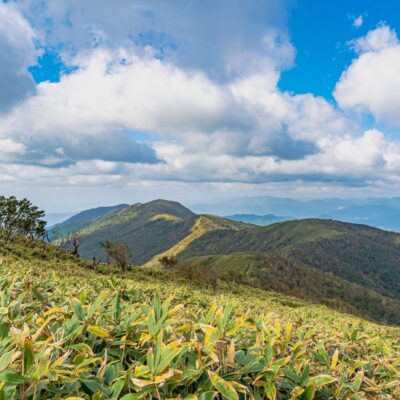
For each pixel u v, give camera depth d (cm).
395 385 298
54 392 183
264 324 323
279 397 229
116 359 236
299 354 280
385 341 486
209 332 225
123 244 5650
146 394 184
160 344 195
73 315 255
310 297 10206
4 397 157
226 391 184
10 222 5806
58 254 5128
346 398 245
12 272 627
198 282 5978
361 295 14838
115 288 513
